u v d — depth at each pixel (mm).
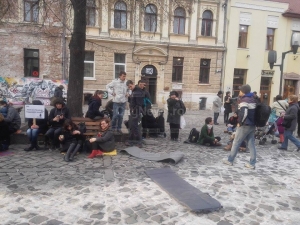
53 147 6824
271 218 3752
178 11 20250
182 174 5379
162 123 9055
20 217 3545
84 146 6688
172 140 8641
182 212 3809
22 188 4449
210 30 21172
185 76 20922
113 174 5215
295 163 6590
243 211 3920
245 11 21266
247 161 6555
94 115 7500
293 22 22406
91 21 18812
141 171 5469
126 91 8141
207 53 21062
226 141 8930
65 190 4422
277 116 9086
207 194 4375
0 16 8836
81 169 5453
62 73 18766
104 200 4102
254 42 21812
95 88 19328
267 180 5238
